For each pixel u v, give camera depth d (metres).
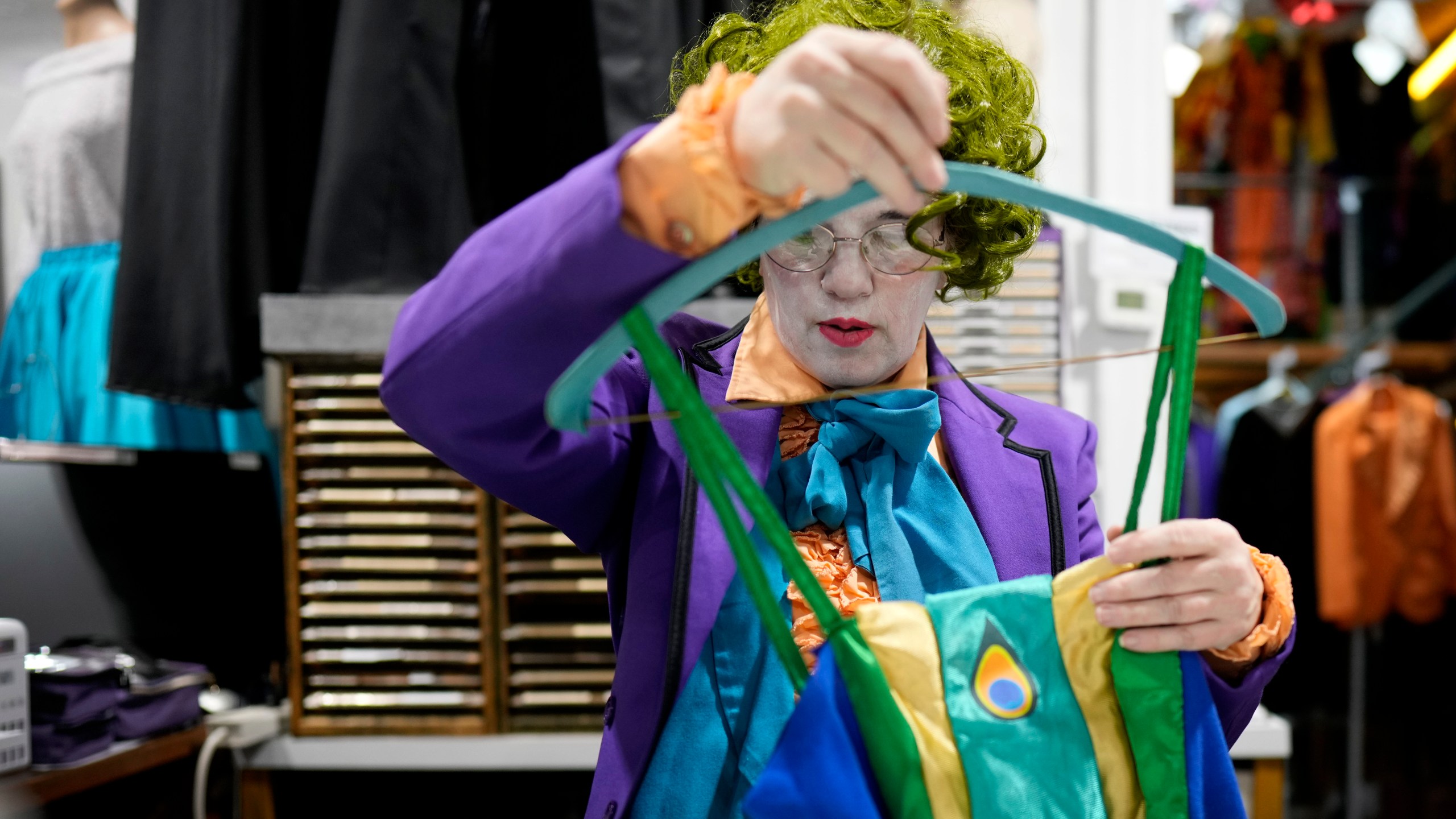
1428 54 3.11
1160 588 0.52
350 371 1.42
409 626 1.44
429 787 1.62
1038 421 0.78
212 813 1.53
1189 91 3.09
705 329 0.80
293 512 1.41
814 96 0.41
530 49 1.60
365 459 1.44
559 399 0.47
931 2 0.81
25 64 1.47
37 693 1.20
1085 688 0.55
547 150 1.57
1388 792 3.09
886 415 0.68
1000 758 0.52
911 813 0.51
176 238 1.41
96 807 1.38
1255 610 0.54
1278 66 3.11
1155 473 1.62
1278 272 3.09
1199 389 3.35
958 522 0.68
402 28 1.40
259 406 1.72
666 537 0.67
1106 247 1.61
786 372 0.71
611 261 0.47
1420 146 3.12
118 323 1.39
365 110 1.39
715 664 0.64
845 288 0.65
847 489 0.69
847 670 0.52
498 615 1.43
